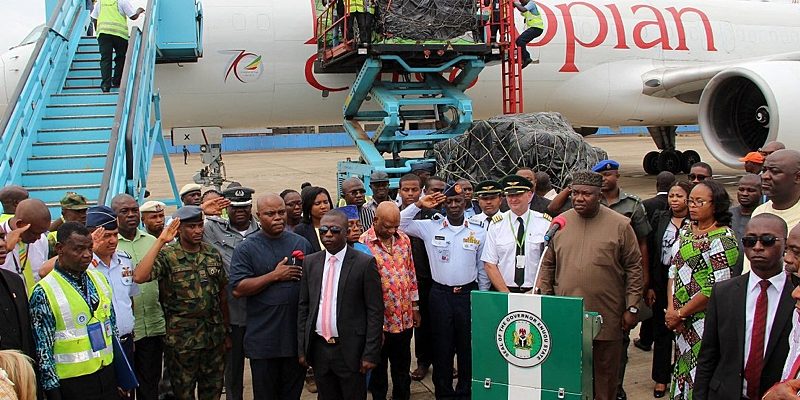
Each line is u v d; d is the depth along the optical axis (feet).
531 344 11.95
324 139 175.11
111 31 32.14
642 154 112.78
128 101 28.48
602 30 50.78
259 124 46.06
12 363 8.84
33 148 27.86
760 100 41.24
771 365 10.81
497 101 48.57
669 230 19.07
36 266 15.84
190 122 44.27
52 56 31.45
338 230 14.82
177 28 37.65
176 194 39.04
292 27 42.50
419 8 31.89
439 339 17.76
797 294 9.28
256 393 15.74
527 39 37.93
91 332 12.85
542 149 30.89
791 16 60.59
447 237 17.54
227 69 41.91
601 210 15.28
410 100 33.76
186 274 15.96
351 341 14.93
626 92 51.88
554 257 15.75
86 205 17.38
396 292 17.08
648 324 22.56
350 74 43.55
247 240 15.84
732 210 17.37
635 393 19.15
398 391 18.16
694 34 54.54
